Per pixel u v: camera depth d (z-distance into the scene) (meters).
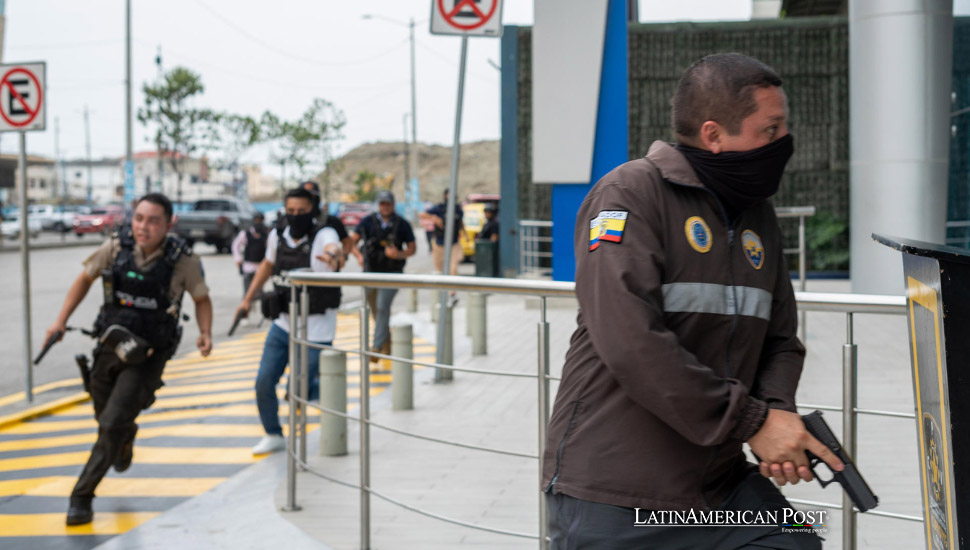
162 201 4.76
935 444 1.65
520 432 6.14
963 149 12.36
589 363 2.02
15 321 14.34
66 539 4.52
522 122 19.59
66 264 27.94
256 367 9.97
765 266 2.03
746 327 1.97
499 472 5.20
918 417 1.77
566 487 1.99
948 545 1.62
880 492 4.40
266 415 6.14
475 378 8.17
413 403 7.05
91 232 49.28
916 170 11.27
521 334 11.03
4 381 9.30
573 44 9.23
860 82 11.55
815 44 19.00
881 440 5.30
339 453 5.74
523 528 4.26
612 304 1.84
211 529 4.43
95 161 144.12
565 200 9.48
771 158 1.92
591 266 1.89
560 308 13.20
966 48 11.98
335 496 4.89
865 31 11.45
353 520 4.48
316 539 4.21
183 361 10.56
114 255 4.76
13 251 35.66
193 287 4.91
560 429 2.04
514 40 19.41
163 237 4.84
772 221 2.12
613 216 1.90
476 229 27.23
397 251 9.44
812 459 1.86
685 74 2.00
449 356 8.22
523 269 18.77
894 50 11.23
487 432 6.15
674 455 1.92
